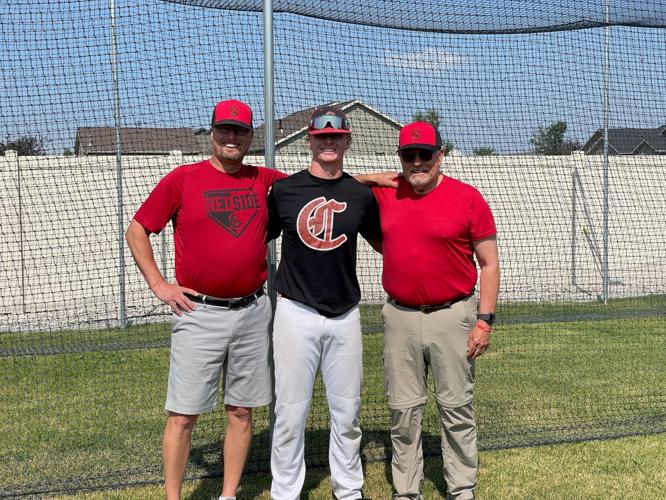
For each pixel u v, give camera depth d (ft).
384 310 11.83
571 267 41.88
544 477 13.19
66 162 33.17
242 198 10.87
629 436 15.44
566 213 41.98
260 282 11.19
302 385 11.03
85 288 35.12
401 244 11.16
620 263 40.70
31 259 34.32
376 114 25.26
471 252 11.41
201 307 10.83
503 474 13.30
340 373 11.18
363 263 34.63
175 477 11.14
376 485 13.07
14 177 33.60
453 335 11.21
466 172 39.78
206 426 16.83
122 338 26.48
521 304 35.86
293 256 10.91
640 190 43.06
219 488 12.96
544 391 19.54
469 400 11.44
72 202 32.63
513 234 41.19
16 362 23.59
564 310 33.71
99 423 16.92
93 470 13.79
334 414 11.36
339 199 10.78
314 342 11.00
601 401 18.48
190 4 14.87
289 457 11.23
